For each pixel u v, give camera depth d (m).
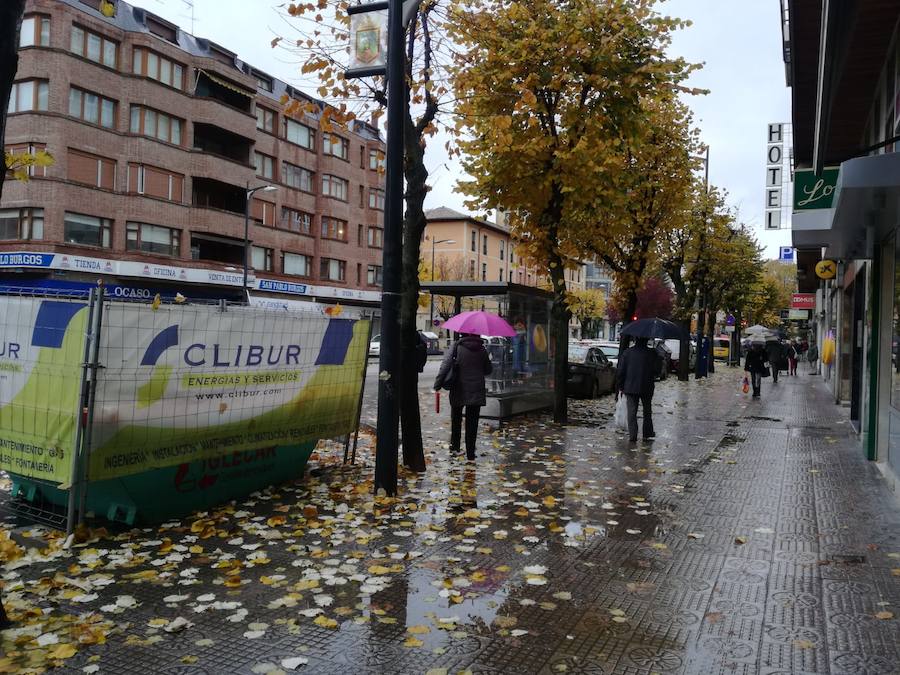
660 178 17.66
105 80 35.19
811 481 8.31
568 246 14.15
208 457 6.34
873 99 9.73
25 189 32.62
